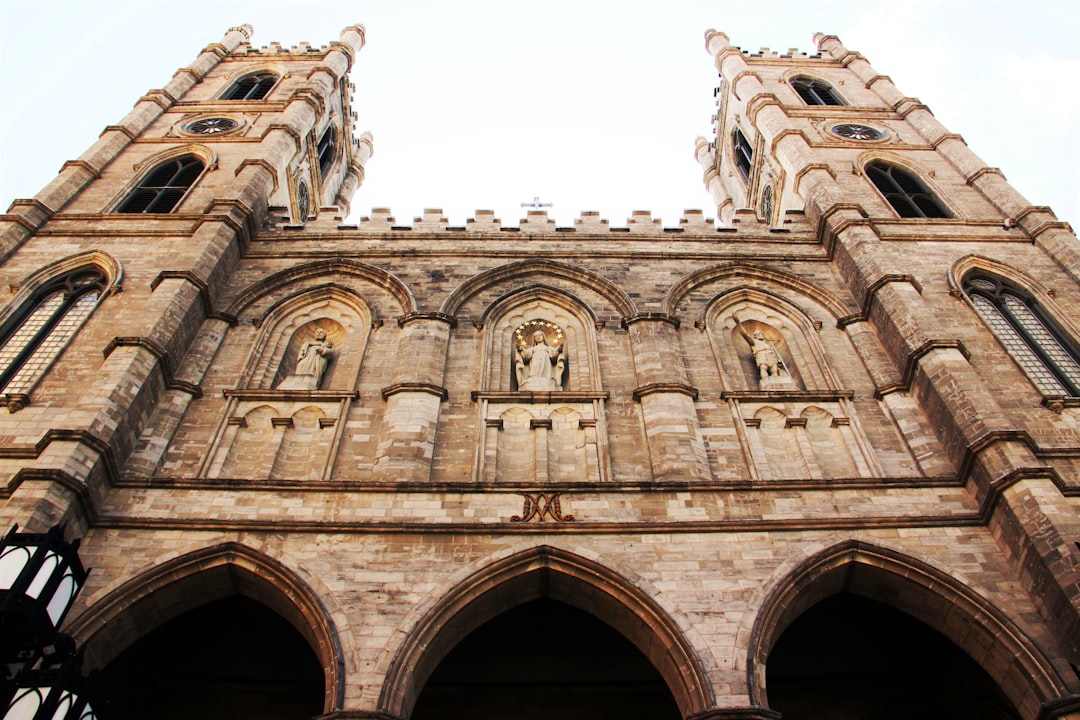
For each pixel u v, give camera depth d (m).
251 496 20.48
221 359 26.23
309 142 45.12
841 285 30.00
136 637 18.83
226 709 21.42
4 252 29.33
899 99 45.34
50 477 18.89
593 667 22.03
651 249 31.98
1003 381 25.27
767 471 22.62
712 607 18.11
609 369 25.95
